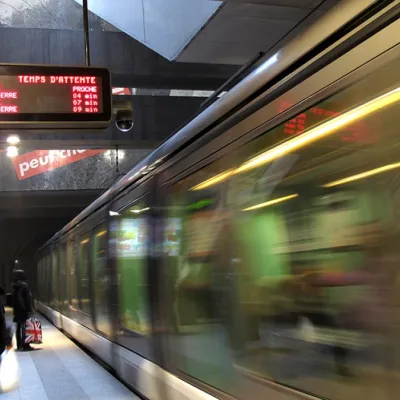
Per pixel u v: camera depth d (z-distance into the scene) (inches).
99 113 206.1
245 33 340.8
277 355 109.3
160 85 501.0
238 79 153.0
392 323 78.7
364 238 84.8
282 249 108.1
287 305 106.3
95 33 460.1
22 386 261.4
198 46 362.0
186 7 349.4
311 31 99.7
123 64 461.1
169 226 175.6
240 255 125.0
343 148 89.4
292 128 104.2
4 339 273.3
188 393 153.9
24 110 199.3
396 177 78.2
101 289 293.7
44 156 784.3
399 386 76.6
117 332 249.6
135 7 408.5
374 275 82.6
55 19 486.0
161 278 182.2
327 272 93.9
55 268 581.9
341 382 89.7
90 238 338.3
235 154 128.0
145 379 197.6
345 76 88.7
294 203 103.7
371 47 83.0
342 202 90.0
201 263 147.9
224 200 133.2
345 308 89.3
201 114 155.8
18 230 1210.0
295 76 103.7
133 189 225.5
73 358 342.3
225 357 132.0
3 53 439.5
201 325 147.1
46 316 698.8
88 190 802.8
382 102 80.4
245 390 122.1
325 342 94.0
